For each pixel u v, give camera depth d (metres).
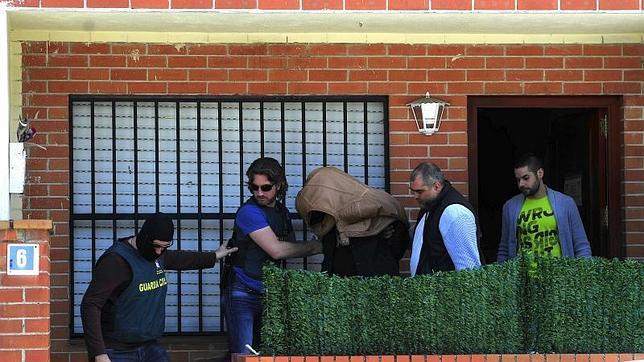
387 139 9.87
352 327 7.68
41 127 9.57
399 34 9.76
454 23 9.05
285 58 9.79
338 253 8.74
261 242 8.61
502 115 11.19
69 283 9.60
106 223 9.84
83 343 9.59
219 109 9.90
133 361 8.03
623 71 9.91
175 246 9.90
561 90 9.89
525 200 9.40
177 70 9.72
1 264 7.79
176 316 9.91
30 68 9.57
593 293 7.93
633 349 7.94
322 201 8.65
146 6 8.21
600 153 10.13
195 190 9.91
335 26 9.22
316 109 9.97
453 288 7.72
